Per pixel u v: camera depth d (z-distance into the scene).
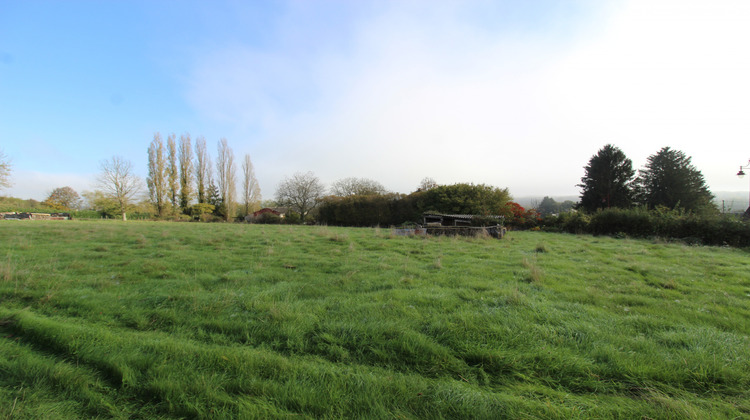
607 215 19.53
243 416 2.30
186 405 2.40
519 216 26.27
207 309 4.33
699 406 2.45
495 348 3.23
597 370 2.89
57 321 3.89
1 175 30.56
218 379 2.72
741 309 4.61
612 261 8.76
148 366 2.91
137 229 17.41
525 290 5.48
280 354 3.22
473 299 4.86
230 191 46.53
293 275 6.67
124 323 3.99
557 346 3.30
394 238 14.67
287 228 22.50
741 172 18.42
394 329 3.58
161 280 6.04
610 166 35.06
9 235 12.77
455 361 3.06
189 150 46.22
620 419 2.29
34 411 2.32
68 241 11.47
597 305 4.75
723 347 3.25
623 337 3.49
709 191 33.28
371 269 7.30
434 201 30.25
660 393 2.57
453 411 2.38
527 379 2.81
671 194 32.78
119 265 7.46
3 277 5.68
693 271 7.44
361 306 4.46
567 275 6.86
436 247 11.51
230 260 8.30
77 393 2.57
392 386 2.65
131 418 2.32
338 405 2.44
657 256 10.12
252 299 4.71
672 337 3.54
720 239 14.56
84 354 3.09
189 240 12.61
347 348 3.36
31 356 3.04
